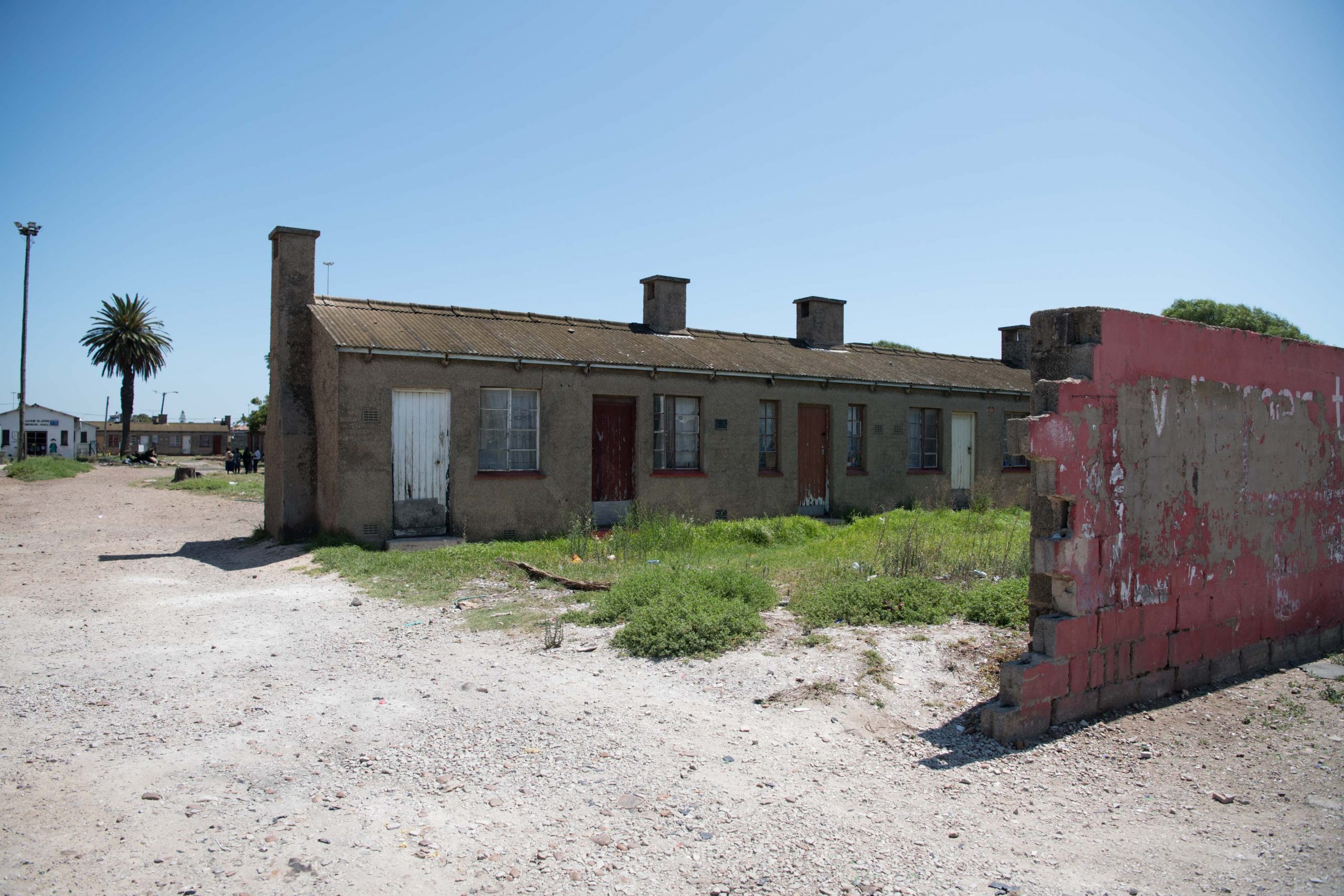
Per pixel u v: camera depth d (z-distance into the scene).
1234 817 4.41
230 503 24.16
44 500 24.11
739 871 3.78
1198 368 6.58
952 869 3.82
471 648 7.45
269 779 4.70
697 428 16.27
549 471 14.36
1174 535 6.36
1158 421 6.22
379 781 4.69
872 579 9.09
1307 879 3.76
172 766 4.86
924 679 6.32
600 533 14.70
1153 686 6.18
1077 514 5.61
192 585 10.68
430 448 13.41
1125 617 5.96
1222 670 6.73
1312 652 7.62
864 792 4.61
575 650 7.27
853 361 19.67
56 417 66.38
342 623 8.48
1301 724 5.79
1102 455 5.78
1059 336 5.83
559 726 5.49
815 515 17.75
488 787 4.62
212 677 6.64
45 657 7.21
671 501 15.66
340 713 5.79
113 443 79.25
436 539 13.16
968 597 8.15
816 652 6.89
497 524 13.88
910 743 5.28
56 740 5.27
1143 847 4.07
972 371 21.92
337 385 12.71
